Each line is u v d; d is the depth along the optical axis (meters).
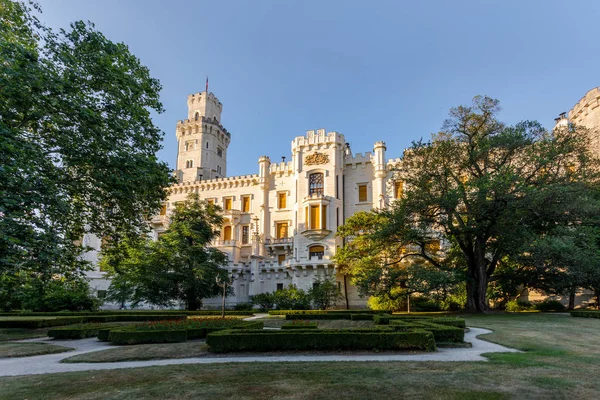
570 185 28.36
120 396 8.16
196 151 74.50
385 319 21.89
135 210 21.61
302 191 54.84
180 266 42.47
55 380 9.88
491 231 30.06
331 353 13.46
